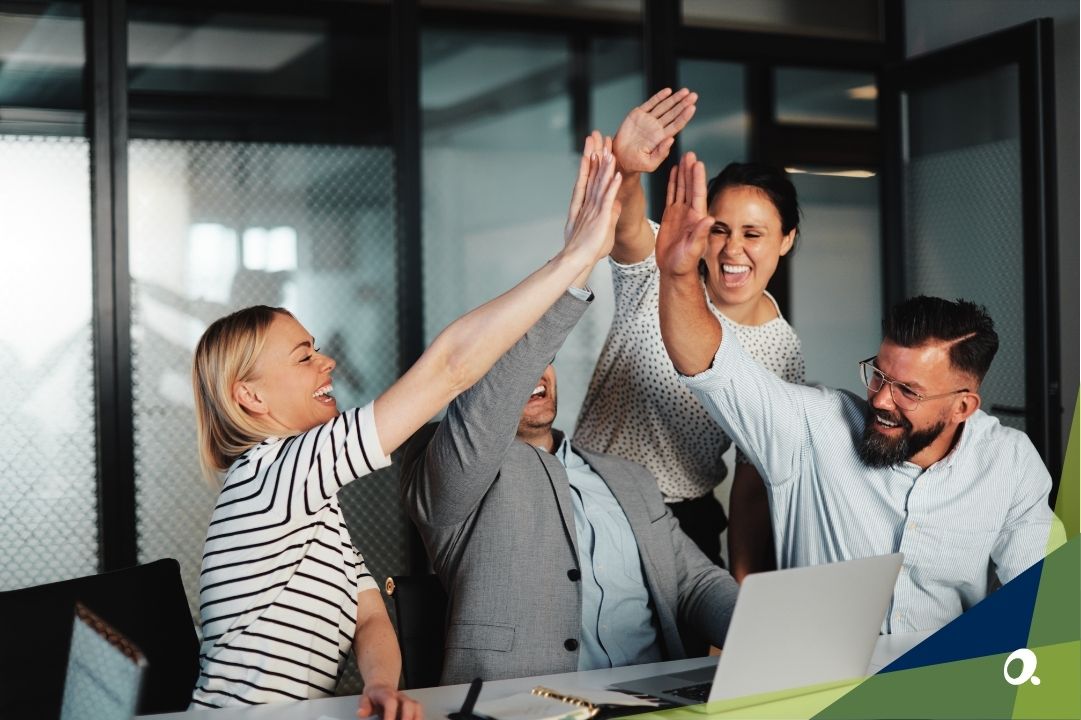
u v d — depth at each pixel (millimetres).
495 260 3680
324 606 1808
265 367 1852
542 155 3736
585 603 2260
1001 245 3850
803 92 4090
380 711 1611
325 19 3492
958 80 3973
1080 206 3688
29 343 3207
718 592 2324
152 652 1938
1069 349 3736
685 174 2246
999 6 3896
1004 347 3846
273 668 1731
